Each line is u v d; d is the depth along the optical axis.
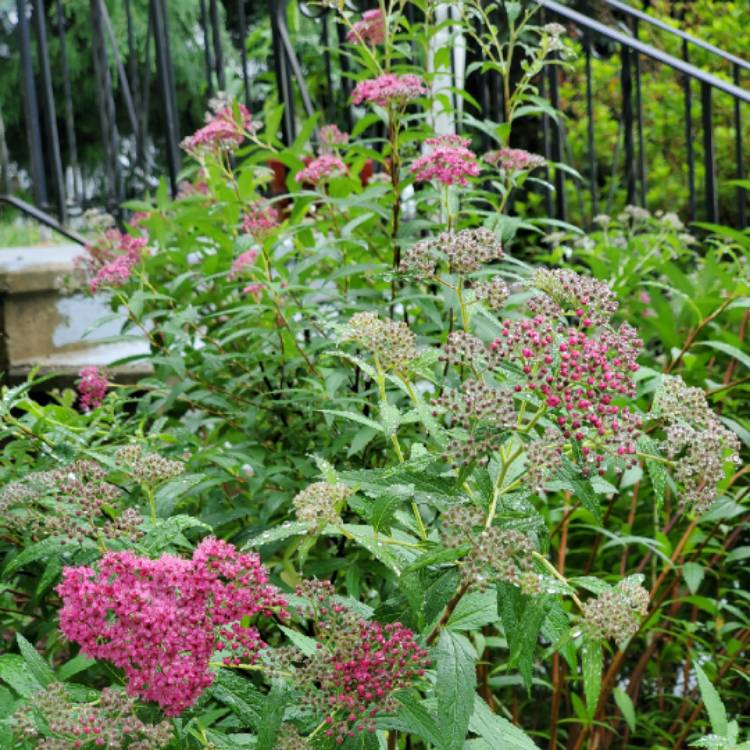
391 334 1.61
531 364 1.47
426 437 2.45
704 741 1.67
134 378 3.78
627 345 1.52
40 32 4.77
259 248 2.97
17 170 9.78
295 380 2.84
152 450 2.42
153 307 3.30
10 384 3.94
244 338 3.12
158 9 4.43
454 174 2.40
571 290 1.57
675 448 1.54
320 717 1.51
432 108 3.05
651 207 6.93
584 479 1.48
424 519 2.32
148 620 1.35
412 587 1.39
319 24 6.91
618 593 1.44
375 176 3.43
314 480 2.57
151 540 1.70
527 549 1.38
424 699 1.64
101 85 4.90
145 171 5.20
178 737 1.51
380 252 3.00
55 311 4.23
